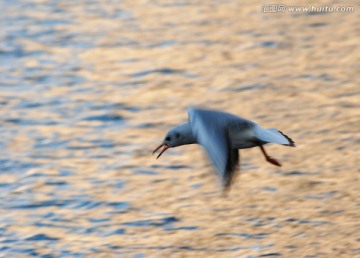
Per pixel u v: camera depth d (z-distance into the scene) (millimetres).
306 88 31359
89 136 27938
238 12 41312
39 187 24016
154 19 40875
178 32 38688
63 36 39219
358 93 30594
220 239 20484
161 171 24844
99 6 43625
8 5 44500
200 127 12570
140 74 33781
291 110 29312
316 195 22844
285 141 13500
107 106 30594
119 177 24547
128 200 22938
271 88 31531
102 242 20609
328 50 35469
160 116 29422
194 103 30422
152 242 20484
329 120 28281
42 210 22531
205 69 33875
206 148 12203
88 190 23703
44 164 25719
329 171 24359
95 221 21781
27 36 39469
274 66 33844
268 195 22938
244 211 21984
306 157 25438
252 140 13648
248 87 31734
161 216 21859
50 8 43656
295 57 34812
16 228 21531
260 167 24859
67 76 34156
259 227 21078
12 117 29922
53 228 21484
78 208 22594
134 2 44000
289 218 21469
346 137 26781
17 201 23141
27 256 20062
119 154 26328
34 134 28297
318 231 20750
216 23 39688
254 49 36000
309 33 37781
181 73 33625
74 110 30422
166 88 32156
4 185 24219
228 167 12148
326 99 30172
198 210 22125
